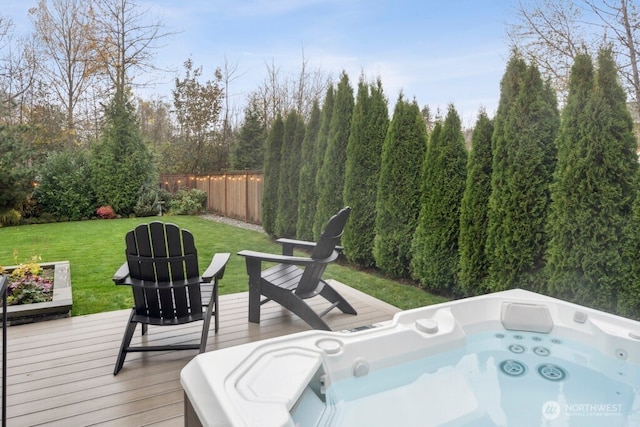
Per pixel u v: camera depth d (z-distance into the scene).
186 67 15.02
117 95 10.69
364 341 1.96
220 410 1.32
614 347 2.10
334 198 5.82
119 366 2.32
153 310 2.50
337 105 5.81
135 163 10.70
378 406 1.83
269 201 7.36
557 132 3.31
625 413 1.81
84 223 9.26
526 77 3.42
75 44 13.62
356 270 5.38
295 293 3.04
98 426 1.82
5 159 8.60
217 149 15.32
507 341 2.38
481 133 3.81
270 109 15.75
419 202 4.63
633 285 2.79
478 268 3.82
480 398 1.90
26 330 2.94
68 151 10.57
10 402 2.01
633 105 7.00
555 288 3.17
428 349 2.14
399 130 4.77
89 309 3.47
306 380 1.56
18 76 13.09
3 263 5.17
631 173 2.87
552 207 3.20
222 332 2.95
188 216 10.95
